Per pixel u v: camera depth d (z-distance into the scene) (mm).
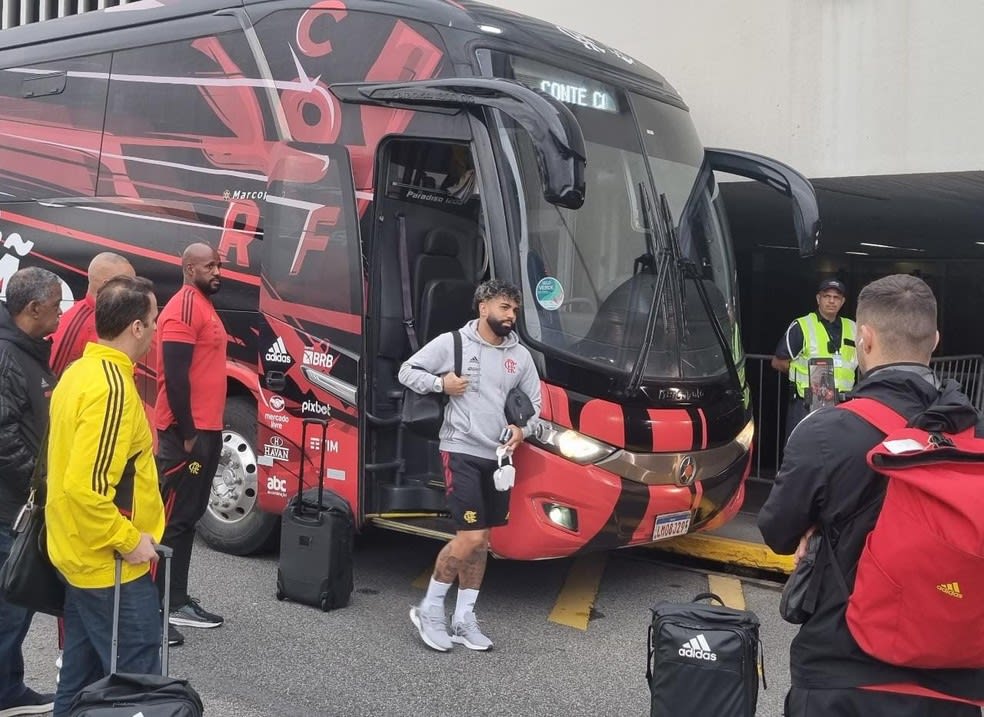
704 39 8844
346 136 6461
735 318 7070
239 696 4766
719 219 7180
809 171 8359
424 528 6156
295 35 6828
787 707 2832
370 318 6293
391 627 5844
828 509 2705
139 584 3539
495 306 5344
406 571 7012
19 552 3584
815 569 2758
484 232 5816
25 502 4102
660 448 6023
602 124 6496
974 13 7551
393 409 6445
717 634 3670
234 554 7211
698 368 6391
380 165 6297
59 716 3658
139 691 3031
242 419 7121
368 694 4867
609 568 7348
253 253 6980
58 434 3432
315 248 6445
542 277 5844
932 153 7789
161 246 7500
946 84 7703
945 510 2420
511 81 5422
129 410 3453
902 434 2592
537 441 5719
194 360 5492
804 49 8328
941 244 12117
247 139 7055
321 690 4891
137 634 3525
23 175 8477
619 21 9352
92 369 3436
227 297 7117
